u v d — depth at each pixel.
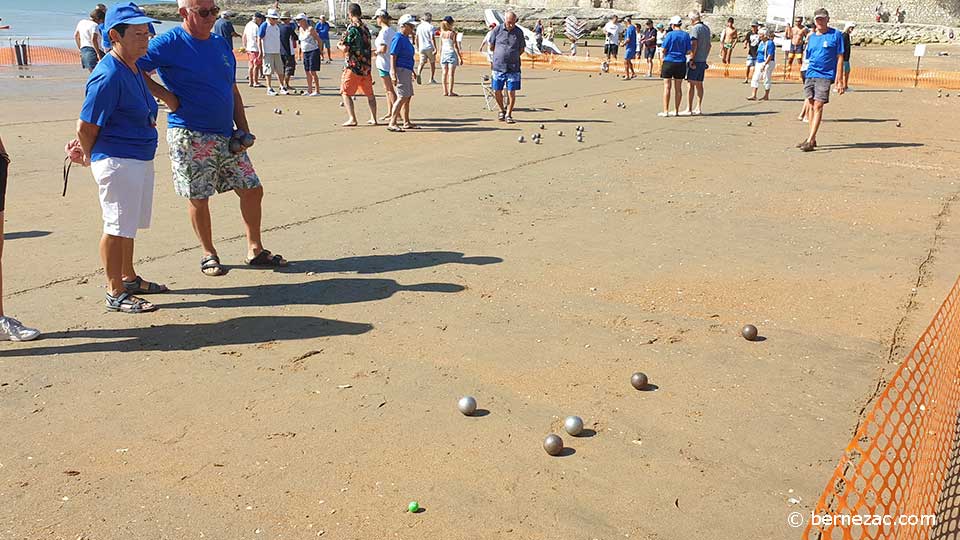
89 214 8.76
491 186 10.20
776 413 4.60
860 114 17.36
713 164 11.76
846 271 7.09
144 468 4.02
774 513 3.67
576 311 6.14
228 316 6.00
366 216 8.77
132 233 5.94
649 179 10.70
